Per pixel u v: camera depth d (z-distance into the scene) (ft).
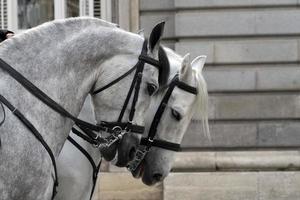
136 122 23.26
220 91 47.91
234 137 47.62
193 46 47.96
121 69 23.07
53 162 22.07
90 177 27.73
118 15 49.98
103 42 22.94
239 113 47.62
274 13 47.80
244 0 47.85
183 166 46.44
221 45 47.85
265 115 47.65
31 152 21.16
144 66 23.21
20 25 52.44
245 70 47.80
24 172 21.01
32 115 21.42
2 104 20.88
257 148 47.65
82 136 25.81
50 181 22.30
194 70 28.89
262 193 46.24
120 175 47.01
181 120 28.07
